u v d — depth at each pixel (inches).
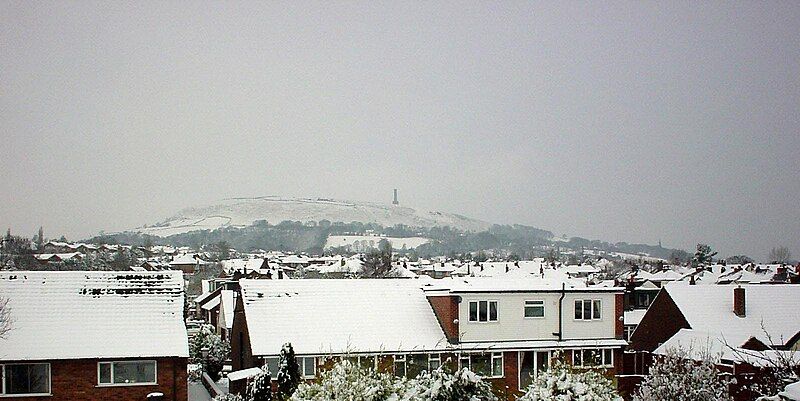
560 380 792.9
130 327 1508.4
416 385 770.2
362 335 1676.9
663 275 4692.4
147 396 1451.8
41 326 1475.1
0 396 1396.4
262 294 1770.4
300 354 1600.6
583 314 1782.7
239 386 1533.0
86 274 1621.6
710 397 1130.0
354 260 6550.2
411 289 1875.0
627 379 1734.7
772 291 2169.0
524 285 1809.8
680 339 1921.8
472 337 1711.4
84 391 1430.9
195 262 7175.2
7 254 5659.5
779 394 760.3
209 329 2267.5
